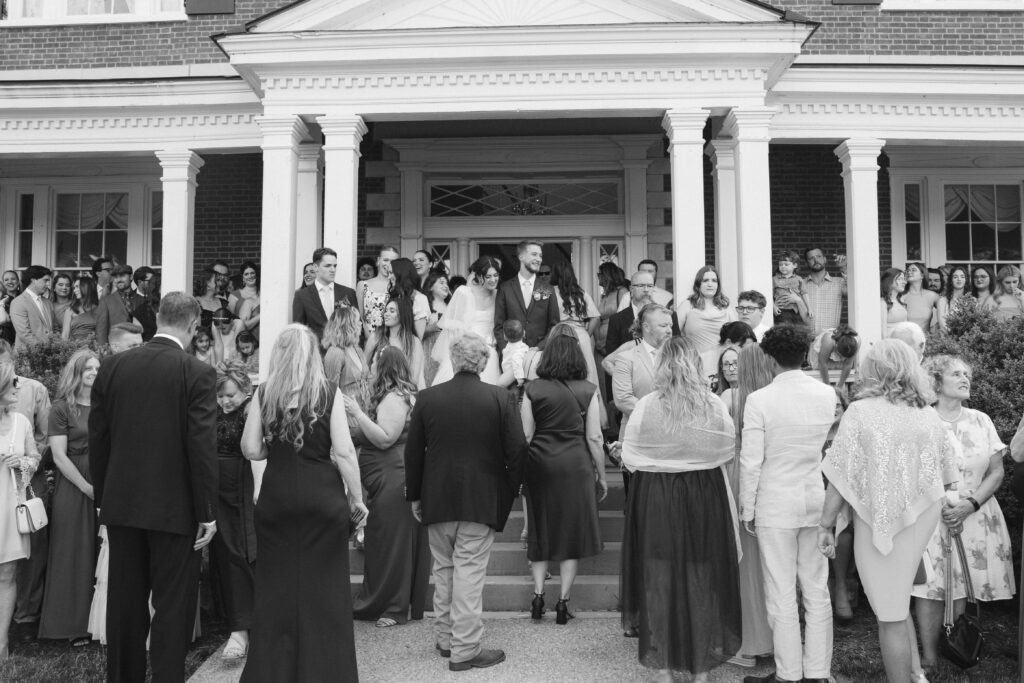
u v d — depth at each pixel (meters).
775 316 9.63
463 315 7.61
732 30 8.29
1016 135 9.53
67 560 5.62
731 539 4.62
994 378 6.55
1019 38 10.48
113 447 4.43
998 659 5.28
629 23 8.23
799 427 4.59
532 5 8.65
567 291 7.61
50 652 5.57
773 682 4.62
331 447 4.40
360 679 4.88
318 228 10.01
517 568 6.58
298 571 4.23
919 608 5.11
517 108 8.57
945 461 4.29
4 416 5.30
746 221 8.48
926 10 10.49
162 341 4.54
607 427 7.93
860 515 4.25
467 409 4.97
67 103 9.78
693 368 4.68
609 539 6.88
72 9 10.98
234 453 5.34
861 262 9.35
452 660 4.99
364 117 8.72
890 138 9.49
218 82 9.69
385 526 5.81
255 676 4.16
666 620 4.52
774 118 9.45
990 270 11.50
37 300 9.88
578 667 5.05
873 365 4.39
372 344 7.20
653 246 11.59
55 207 12.09
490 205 11.96
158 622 4.34
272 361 4.32
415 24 8.66
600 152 11.60
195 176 10.25
